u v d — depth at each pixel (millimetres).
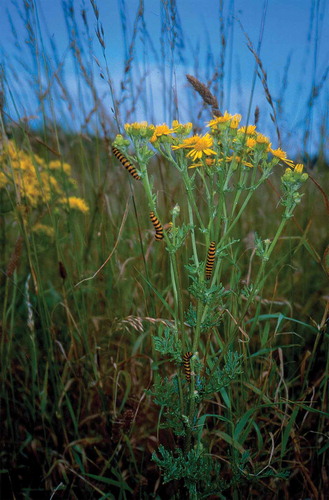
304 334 475
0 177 450
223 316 362
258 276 306
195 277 298
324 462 371
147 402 414
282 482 370
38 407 445
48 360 407
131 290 509
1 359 422
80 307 488
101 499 358
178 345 306
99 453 382
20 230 406
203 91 322
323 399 361
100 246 476
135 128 281
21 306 503
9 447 409
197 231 463
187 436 317
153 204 291
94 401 439
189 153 279
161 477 378
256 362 457
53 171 514
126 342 496
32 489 379
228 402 345
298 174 285
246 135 282
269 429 399
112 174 506
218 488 320
